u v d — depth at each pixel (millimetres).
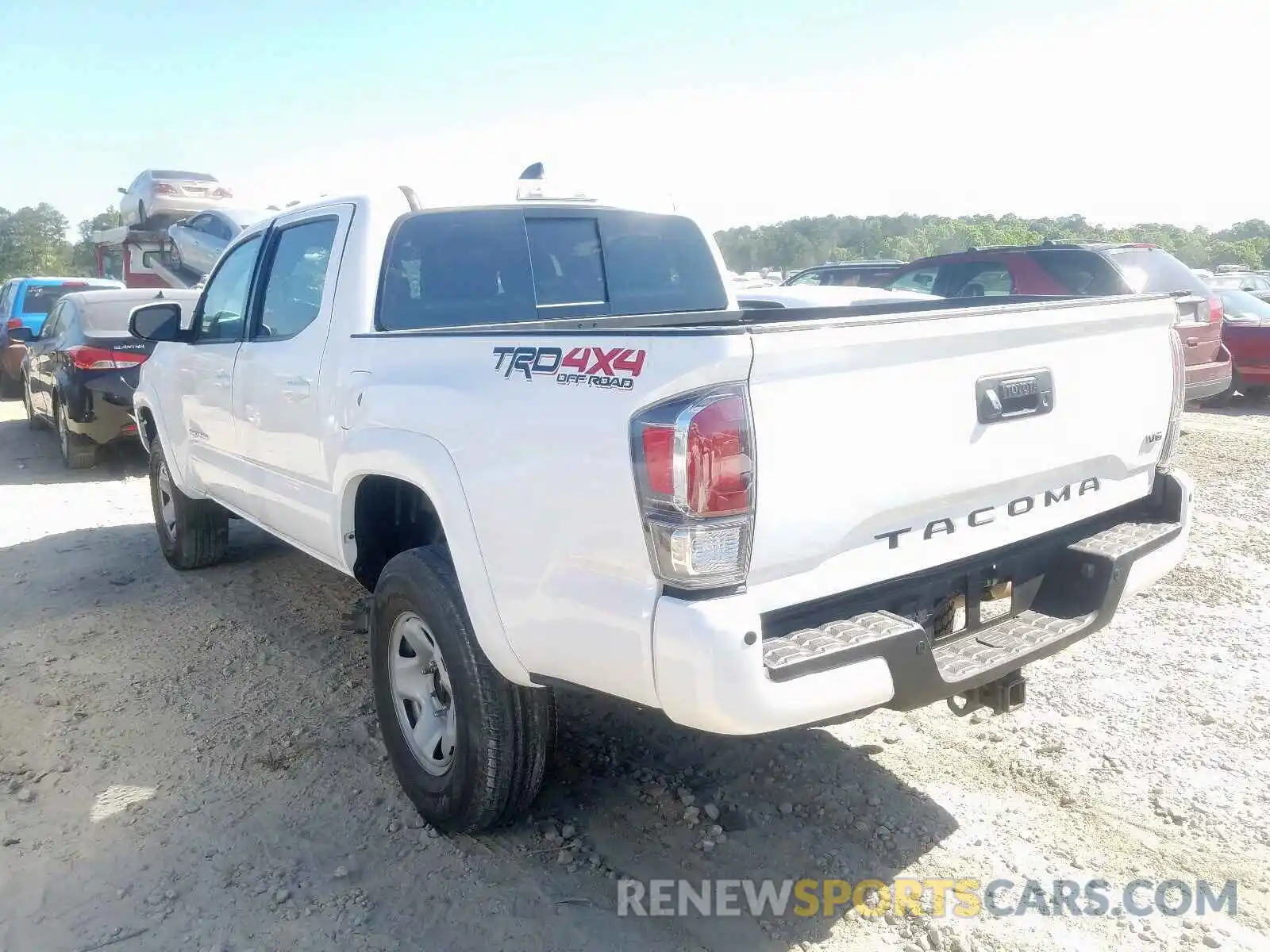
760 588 2457
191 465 5445
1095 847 3203
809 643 2469
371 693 4391
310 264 4203
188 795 3570
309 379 3926
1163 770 3646
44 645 4977
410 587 3186
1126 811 3396
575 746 3893
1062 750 3791
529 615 2779
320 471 3898
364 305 3781
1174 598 5340
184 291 9688
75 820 3418
